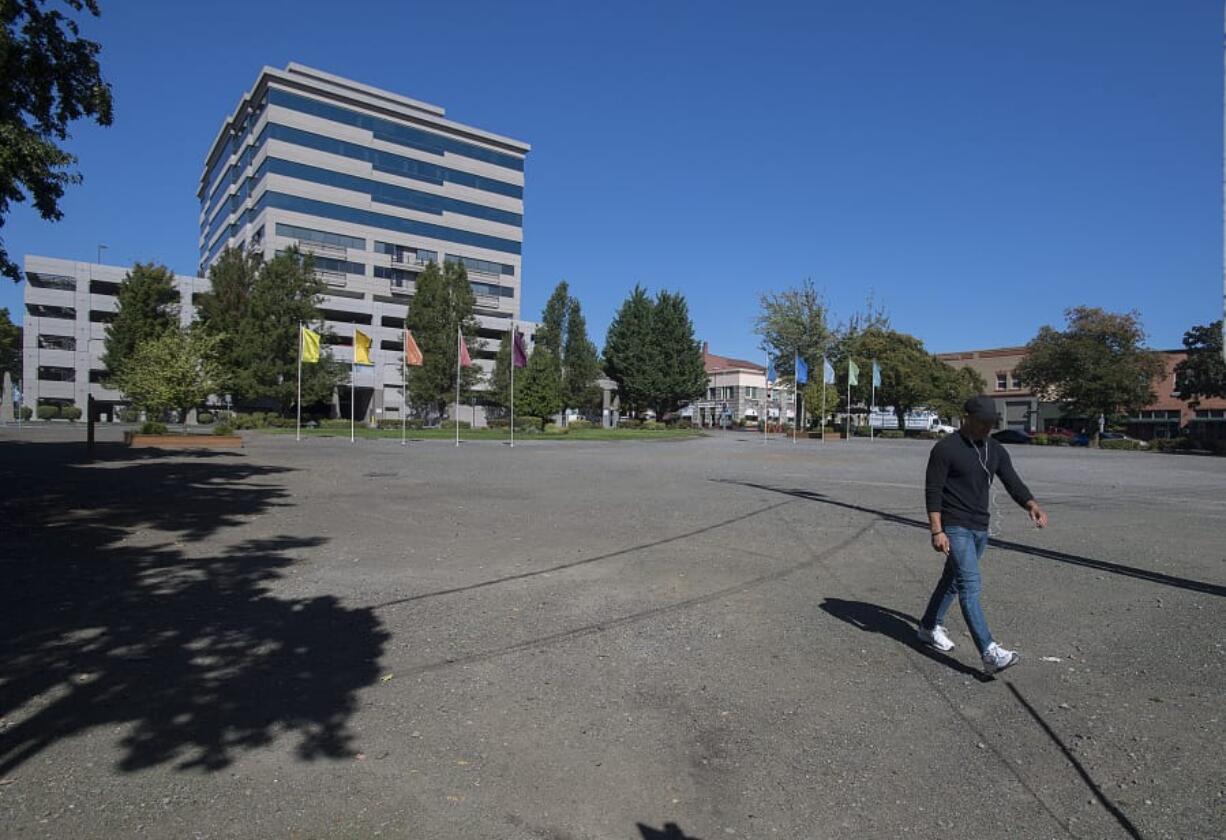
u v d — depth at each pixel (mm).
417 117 79625
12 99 10430
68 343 65375
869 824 3076
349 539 9117
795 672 4844
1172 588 7281
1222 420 56281
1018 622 6059
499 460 23391
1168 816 3162
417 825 2998
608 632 5613
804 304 65062
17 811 3018
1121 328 49969
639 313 74312
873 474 20672
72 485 13898
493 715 4082
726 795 3301
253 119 76562
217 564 7543
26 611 5742
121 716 3926
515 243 88188
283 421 50375
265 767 3438
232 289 50281
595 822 3061
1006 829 3055
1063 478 21125
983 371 77500
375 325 73250
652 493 14727
